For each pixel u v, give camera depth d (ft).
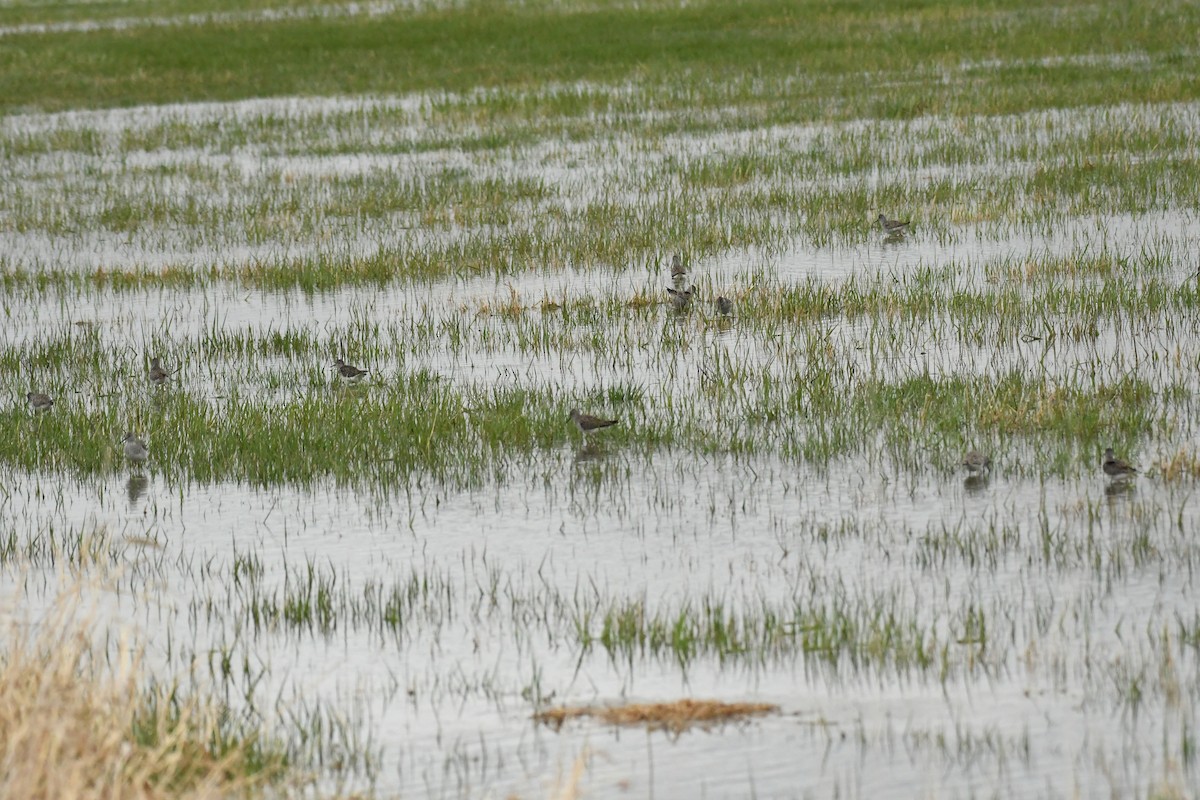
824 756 115.85
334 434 199.52
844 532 163.12
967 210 310.86
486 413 203.92
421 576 157.17
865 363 221.87
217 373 233.14
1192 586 144.05
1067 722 119.34
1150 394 198.80
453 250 301.22
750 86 472.03
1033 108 418.92
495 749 119.34
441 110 459.32
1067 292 246.68
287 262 302.45
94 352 245.04
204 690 130.31
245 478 189.67
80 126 467.52
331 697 130.00
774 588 149.59
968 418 193.88
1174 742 115.34
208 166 401.70
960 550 155.63
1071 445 183.62
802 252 292.20
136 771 106.52
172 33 634.02
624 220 320.09
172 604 151.02
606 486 181.57
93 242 329.93
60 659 114.32
